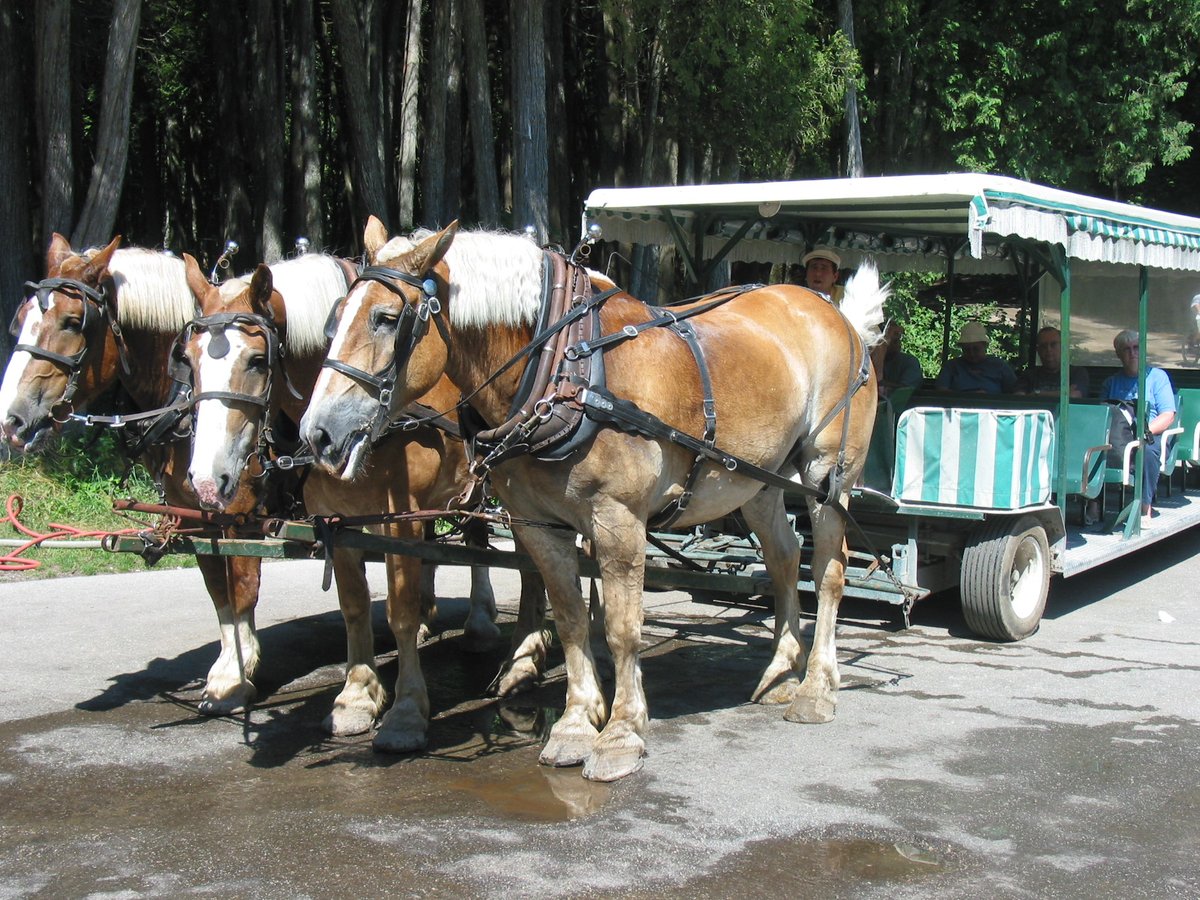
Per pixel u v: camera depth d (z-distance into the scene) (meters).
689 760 4.62
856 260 8.95
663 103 14.65
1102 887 3.51
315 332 4.60
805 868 3.63
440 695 5.61
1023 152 17.95
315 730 5.04
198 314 4.68
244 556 4.80
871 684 5.70
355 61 13.20
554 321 4.26
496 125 18.75
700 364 4.58
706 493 4.72
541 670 5.81
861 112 17.89
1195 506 8.99
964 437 6.26
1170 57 18.44
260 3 14.38
